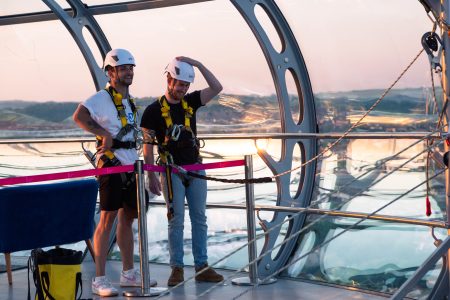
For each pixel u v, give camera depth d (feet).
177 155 21.77
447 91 16.94
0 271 25.39
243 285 22.29
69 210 21.17
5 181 20.24
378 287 21.58
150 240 27.27
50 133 30.19
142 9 25.53
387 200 22.35
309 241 23.86
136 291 21.62
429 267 16.28
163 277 24.07
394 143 22.40
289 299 20.66
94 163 26.45
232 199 25.64
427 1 16.81
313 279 23.00
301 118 24.35
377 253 22.16
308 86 24.22
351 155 23.40
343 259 22.75
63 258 19.33
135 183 21.18
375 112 22.86
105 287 21.52
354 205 23.07
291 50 23.97
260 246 24.63
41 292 19.25
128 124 20.93
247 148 25.54
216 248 25.54
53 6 26.04
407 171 22.03
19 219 20.49
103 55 27.91
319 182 24.23
